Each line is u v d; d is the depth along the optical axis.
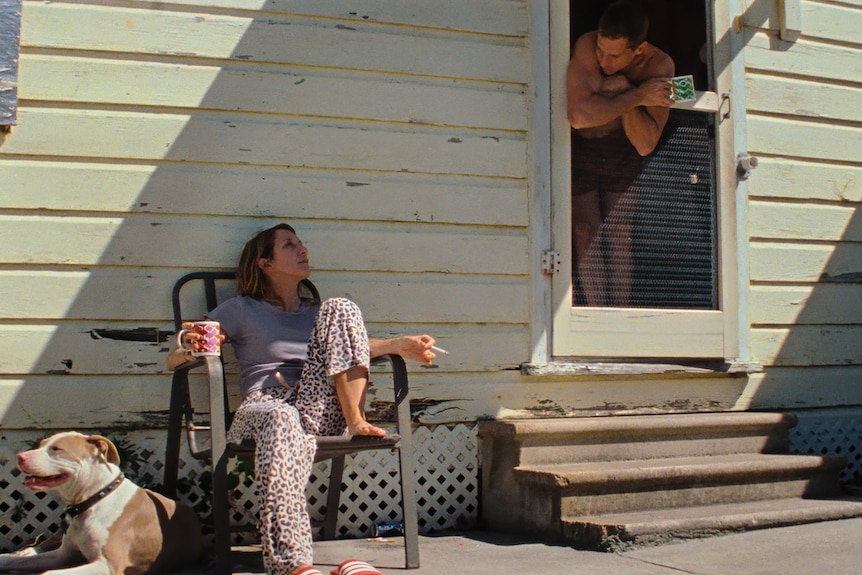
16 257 3.49
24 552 3.06
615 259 4.35
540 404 4.16
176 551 3.08
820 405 4.75
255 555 3.40
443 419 4.00
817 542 3.45
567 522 3.55
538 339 4.16
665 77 4.30
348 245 3.91
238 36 3.80
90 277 3.57
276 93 3.84
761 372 4.60
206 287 3.65
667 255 4.44
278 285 3.55
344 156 3.93
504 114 4.19
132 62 3.67
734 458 4.15
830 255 4.83
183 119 3.71
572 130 4.31
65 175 3.56
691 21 4.65
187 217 3.70
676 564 3.15
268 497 2.78
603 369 4.21
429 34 4.10
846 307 4.85
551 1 4.29
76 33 3.61
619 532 3.38
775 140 4.72
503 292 4.13
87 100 3.60
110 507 2.86
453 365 4.03
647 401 4.36
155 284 3.65
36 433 3.48
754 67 4.69
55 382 3.50
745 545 3.42
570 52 4.38
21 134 3.53
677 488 3.79
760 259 4.64
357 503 3.89
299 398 3.18
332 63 3.93
